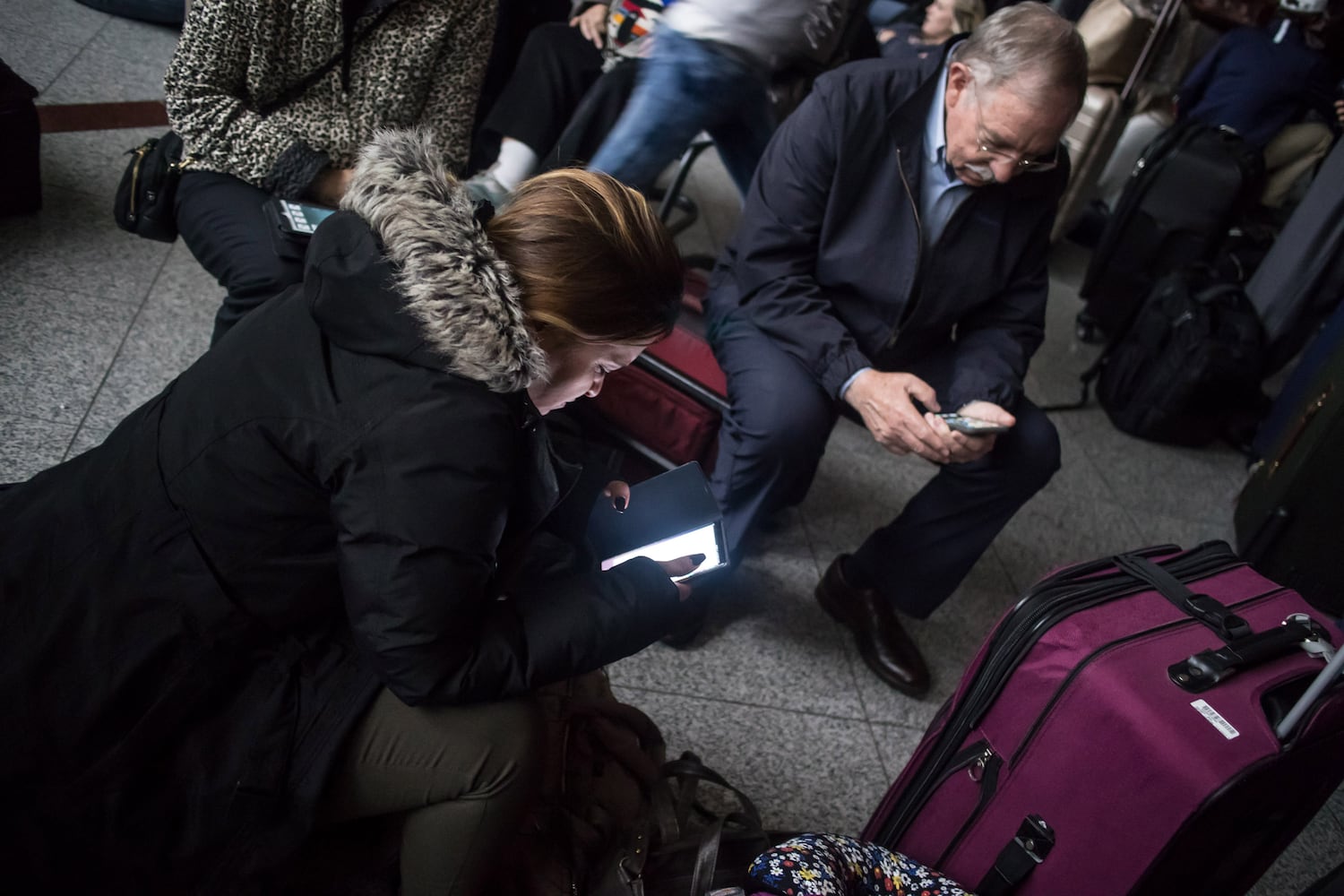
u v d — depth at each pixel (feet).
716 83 6.52
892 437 5.34
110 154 8.13
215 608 3.10
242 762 3.14
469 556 3.00
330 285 2.93
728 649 6.08
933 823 4.11
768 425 5.51
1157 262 10.50
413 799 3.46
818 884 3.42
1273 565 7.08
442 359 2.90
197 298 7.14
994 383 5.69
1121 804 3.40
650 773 4.30
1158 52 11.58
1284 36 11.79
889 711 6.02
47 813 3.04
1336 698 3.37
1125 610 3.78
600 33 8.10
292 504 3.05
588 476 4.38
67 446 5.55
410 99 5.97
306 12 5.48
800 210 5.58
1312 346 8.84
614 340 3.17
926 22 9.64
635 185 6.95
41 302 6.52
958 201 5.53
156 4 10.21
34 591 3.06
